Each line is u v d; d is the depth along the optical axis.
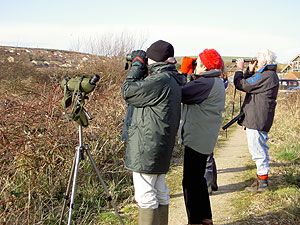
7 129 4.09
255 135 4.12
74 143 4.47
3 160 3.72
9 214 3.26
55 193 4.03
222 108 3.17
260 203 3.87
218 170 5.40
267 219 3.46
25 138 4.02
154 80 2.57
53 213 3.60
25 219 3.30
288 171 4.92
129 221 3.62
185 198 3.25
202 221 3.22
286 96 11.71
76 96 2.88
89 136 4.82
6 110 4.29
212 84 3.07
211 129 3.10
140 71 2.73
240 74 4.12
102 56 11.08
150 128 2.62
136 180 2.77
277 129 8.16
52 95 4.76
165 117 2.62
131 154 2.70
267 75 3.97
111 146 4.91
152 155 2.63
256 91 4.03
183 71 3.83
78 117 2.94
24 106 4.46
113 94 6.51
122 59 10.80
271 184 4.48
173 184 4.78
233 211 3.76
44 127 4.34
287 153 5.84
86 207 3.88
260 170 4.20
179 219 3.67
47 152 3.98
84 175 4.21
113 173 4.75
